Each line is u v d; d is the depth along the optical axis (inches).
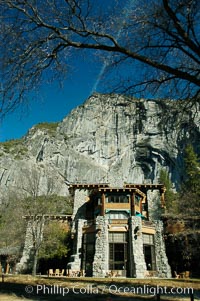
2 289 398.3
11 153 4918.8
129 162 4586.6
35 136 5521.7
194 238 1163.9
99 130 5182.1
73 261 1170.0
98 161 4909.0
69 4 309.4
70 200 1688.0
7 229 1450.5
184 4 301.4
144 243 1160.2
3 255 1437.0
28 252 1250.0
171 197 1914.4
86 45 319.0
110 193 1332.4
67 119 5738.2
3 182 4195.4
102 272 1052.5
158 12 328.8
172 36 320.8
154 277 1067.9
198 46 300.5
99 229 1151.6
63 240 1293.1
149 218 1379.2
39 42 311.6
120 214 1291.8
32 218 1104.8
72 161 4822.8
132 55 309.7
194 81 296.4
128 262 1095.0
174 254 1250.0
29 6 298.7
